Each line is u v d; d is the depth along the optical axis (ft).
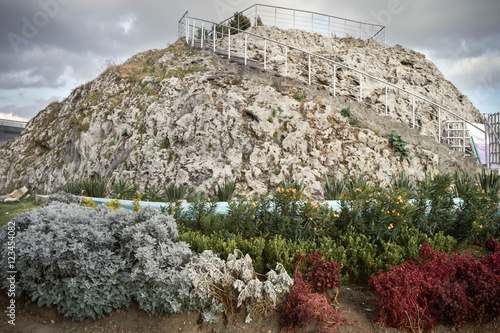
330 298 12.78
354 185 18.84
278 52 52.37
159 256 12.03
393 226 17.28
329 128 34.73
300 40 56.29
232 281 11.99
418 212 18.67
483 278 11.76
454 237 18.56
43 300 11.99
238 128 33.73
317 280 12.71
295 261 14.67
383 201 17.40
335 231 17.56
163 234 12.98
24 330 11.13
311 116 35.04
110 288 11.89
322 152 32.99
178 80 40.78
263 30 56.39
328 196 28.50
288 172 31.37
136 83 45.47
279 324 11.31
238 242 15.64
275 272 12.79
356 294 13.39
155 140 35.86
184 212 19.40
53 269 11.95
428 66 56.54
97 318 11.90
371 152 33.60
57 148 51.90
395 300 10.83
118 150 38.29
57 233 12.17
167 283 11.55
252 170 31.19
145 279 11.81
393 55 56.03
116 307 12.01
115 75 51.11
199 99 36.68
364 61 53.47
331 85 49.06
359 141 34.32
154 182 32.48
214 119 34.40
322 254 14.58
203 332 11.35
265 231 17.54
